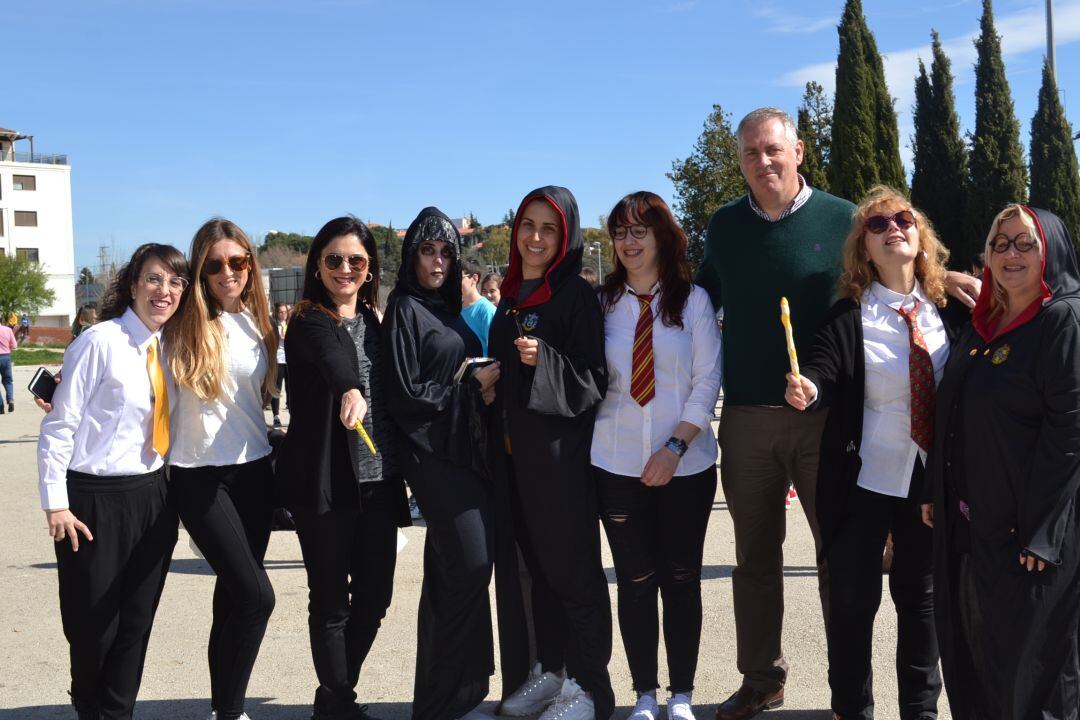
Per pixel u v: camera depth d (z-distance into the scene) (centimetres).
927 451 347
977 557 312
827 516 351
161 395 348
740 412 389
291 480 363
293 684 429
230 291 362
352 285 376
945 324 362
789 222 383
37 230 7644
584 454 371
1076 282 311
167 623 519
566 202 377
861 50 2370
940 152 2644
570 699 378
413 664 451
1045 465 292
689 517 371
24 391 2356
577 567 371
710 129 2516
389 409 372
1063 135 2797
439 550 365
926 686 358
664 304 374
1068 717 300
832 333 354
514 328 375
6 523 786
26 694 420
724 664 443
